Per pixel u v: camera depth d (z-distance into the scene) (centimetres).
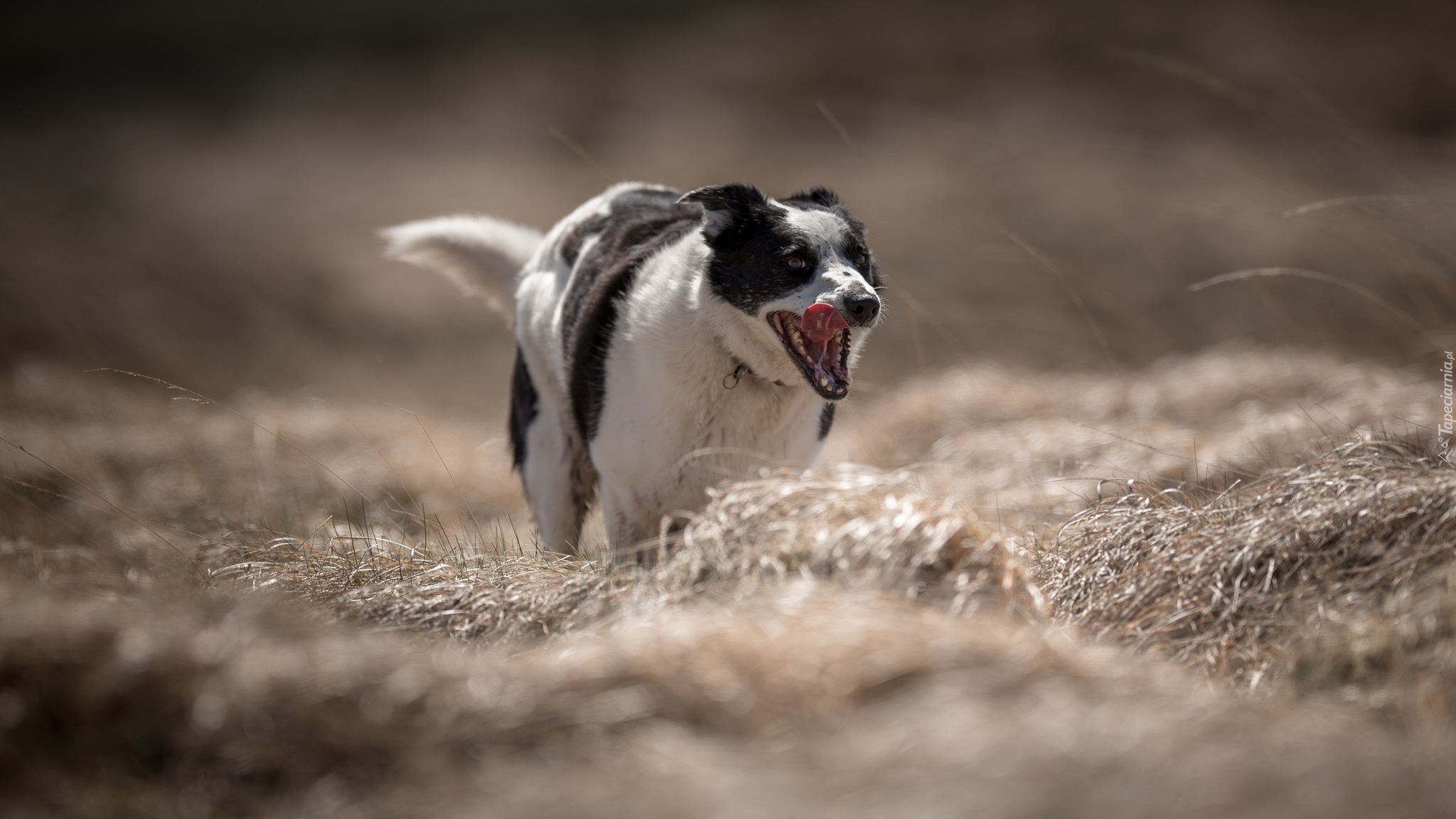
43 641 676
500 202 4619
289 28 8206
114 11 8825
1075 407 1758
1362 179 2562
